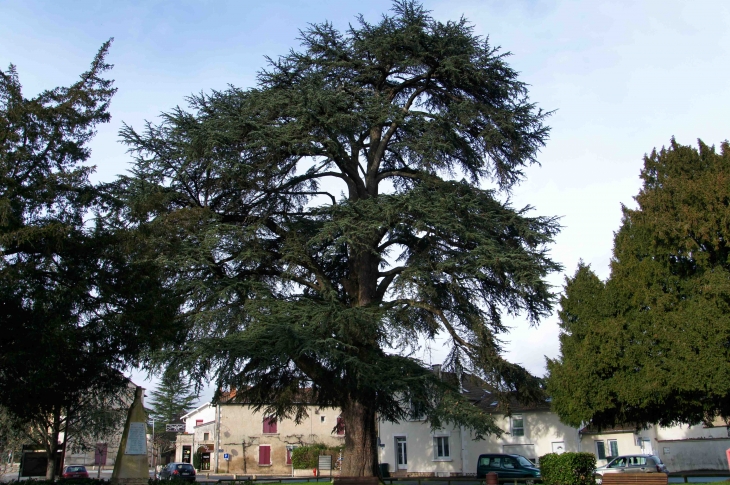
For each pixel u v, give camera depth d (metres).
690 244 17.98
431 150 19.12
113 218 13.68
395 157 23.12
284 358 16.45
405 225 18.66
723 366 16.67
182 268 17.25
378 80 22.08
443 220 17.83
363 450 19.48
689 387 17.06
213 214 18.61
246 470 48.88
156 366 15.65
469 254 17.98
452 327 20.03
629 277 19.64
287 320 16.77
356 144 19.95
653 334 18.25
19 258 11.97
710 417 19.39
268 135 18.25
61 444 28.72
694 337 17.25
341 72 21.50
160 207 17.89
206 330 16.88
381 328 17.58
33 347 11.32
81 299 12.35
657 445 36.69
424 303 19.09
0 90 12.39
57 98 13.11
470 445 37.22
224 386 17.02
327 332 17.14
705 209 17.91
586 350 19.62
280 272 19.84
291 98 19.00
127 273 13.09
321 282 19.25
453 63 20.34
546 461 21.69
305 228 19.78
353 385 18.27
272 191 20.12
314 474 45.78
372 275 20.72
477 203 19.05
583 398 19.50
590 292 20.73
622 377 18.91
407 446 39.19
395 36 20.31
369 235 17.98
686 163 19.52
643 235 19.77
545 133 20.89
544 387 20.31
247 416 50.09
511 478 30.62
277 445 49.59
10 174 12.17
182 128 18.88
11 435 29.55
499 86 20.92
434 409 17.17
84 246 12.34
